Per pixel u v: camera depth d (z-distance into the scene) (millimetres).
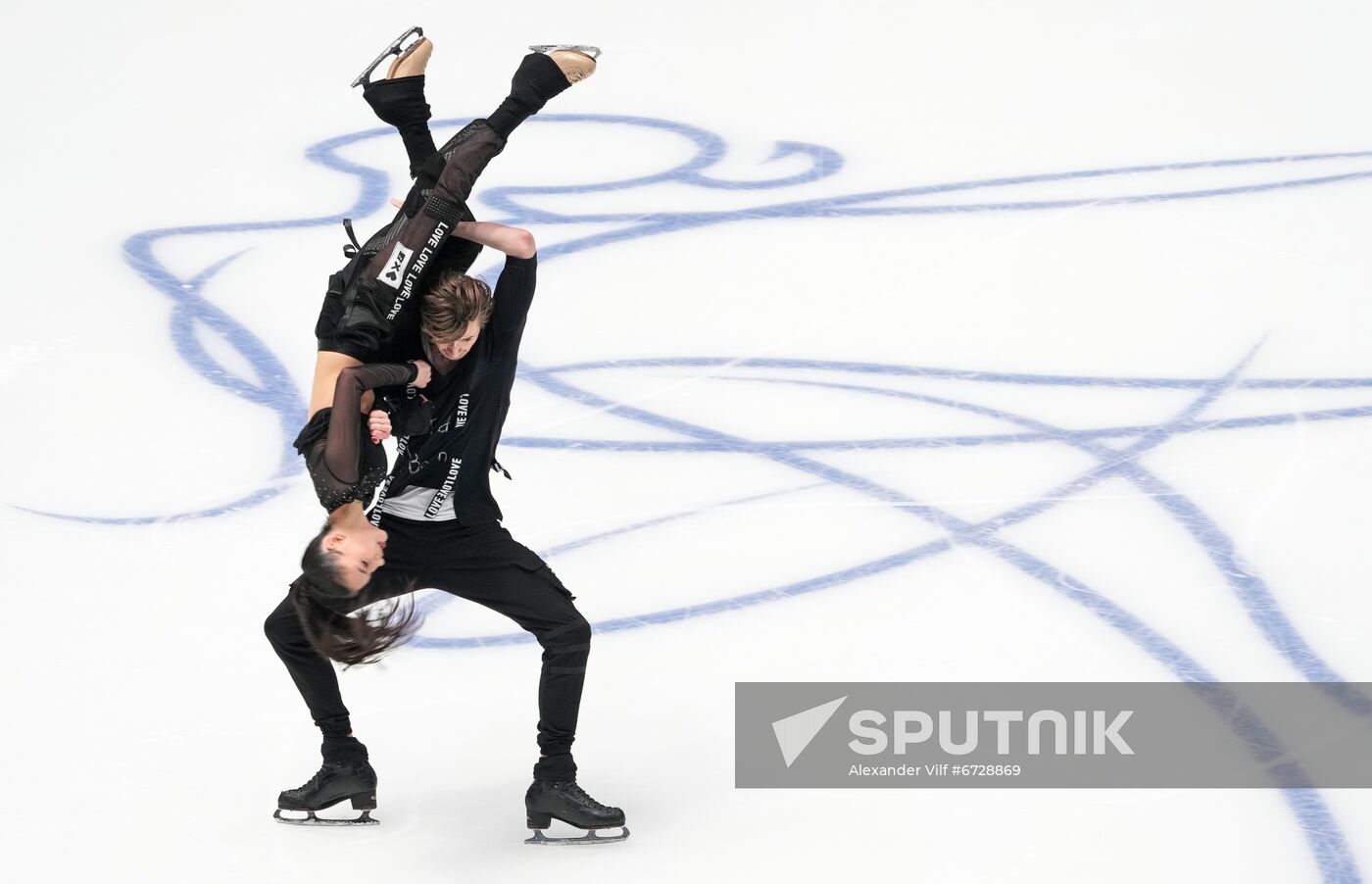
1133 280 29547
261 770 16734
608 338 27703
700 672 18391
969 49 42594
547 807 15250
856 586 20016
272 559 21031
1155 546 20719
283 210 33562
